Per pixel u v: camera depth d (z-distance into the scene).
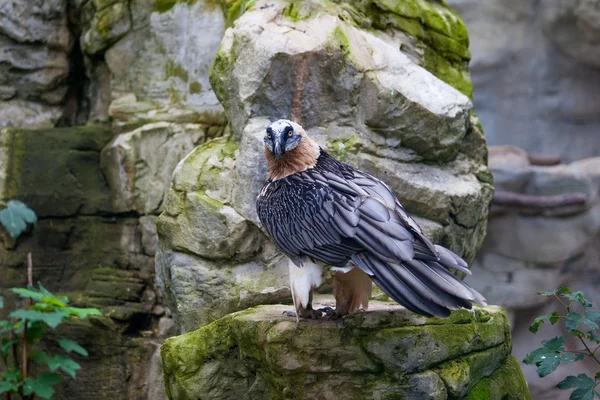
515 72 15.46
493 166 13.53
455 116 8.33
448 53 9.77
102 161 10.19
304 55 7.95
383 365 6.56
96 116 10.88
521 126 15.61
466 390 6.84
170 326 9.59
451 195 8.28
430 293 5.85
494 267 13.39
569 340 13.55
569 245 13.09
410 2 9.52
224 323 7.32
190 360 7.37
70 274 10.05
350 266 6.30
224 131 9.45
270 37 8.08
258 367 6.96
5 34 10.70
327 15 8.45
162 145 9.67
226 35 8.56
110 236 10.06
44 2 10.88
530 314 13.63
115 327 9.50
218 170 8.15
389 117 8.18
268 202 6.81
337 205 6.32
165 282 8.46
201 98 9.72
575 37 14.83
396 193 8.14
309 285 6.63
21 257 9.94
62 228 10.09
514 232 13.21
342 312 6.80
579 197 12.94
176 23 10.00
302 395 6.55
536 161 14.05
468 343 6.89
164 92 10.09
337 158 7.94
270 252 7.97
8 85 10.83
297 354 6.49
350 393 6.58
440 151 8.47
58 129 10.27
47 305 7.27
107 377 9.47
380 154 8.19
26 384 7.31
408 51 9.37
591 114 15.39
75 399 9.49
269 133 6.70
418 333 6.60
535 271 13.29
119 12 10.41
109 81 10.70
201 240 7.98
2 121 10.73
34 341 7.65
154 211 9.70
